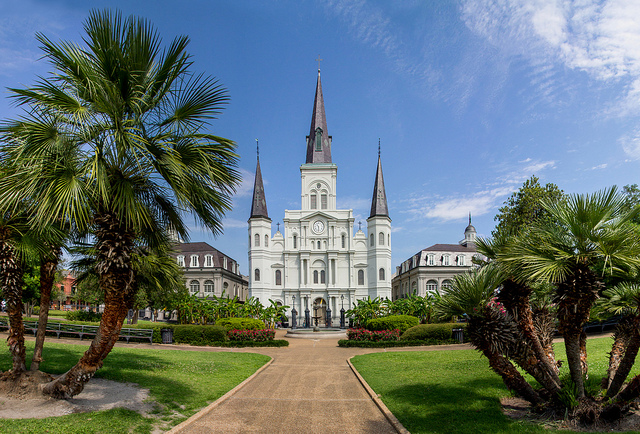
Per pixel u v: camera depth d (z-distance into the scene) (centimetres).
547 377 814
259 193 6050
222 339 2480
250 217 5969
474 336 798
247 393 1136
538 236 773
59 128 802
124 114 835
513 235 887
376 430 820
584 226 710
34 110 794
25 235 895
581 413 739
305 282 5859
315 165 6225
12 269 927
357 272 5916
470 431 747
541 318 973
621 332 913
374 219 5884
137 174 863
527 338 831
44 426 727
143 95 812
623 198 721
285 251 5956
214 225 948
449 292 834
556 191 2831
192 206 889
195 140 871
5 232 912
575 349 770
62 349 1605
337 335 3341
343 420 888
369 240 5944
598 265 731
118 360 1440
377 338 2445
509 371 816
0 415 784
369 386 1190
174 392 1062
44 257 994
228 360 1708
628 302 836
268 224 5984
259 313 3956
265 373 1475
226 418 894
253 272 5803
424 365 1470
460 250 6606
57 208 712
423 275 6322
